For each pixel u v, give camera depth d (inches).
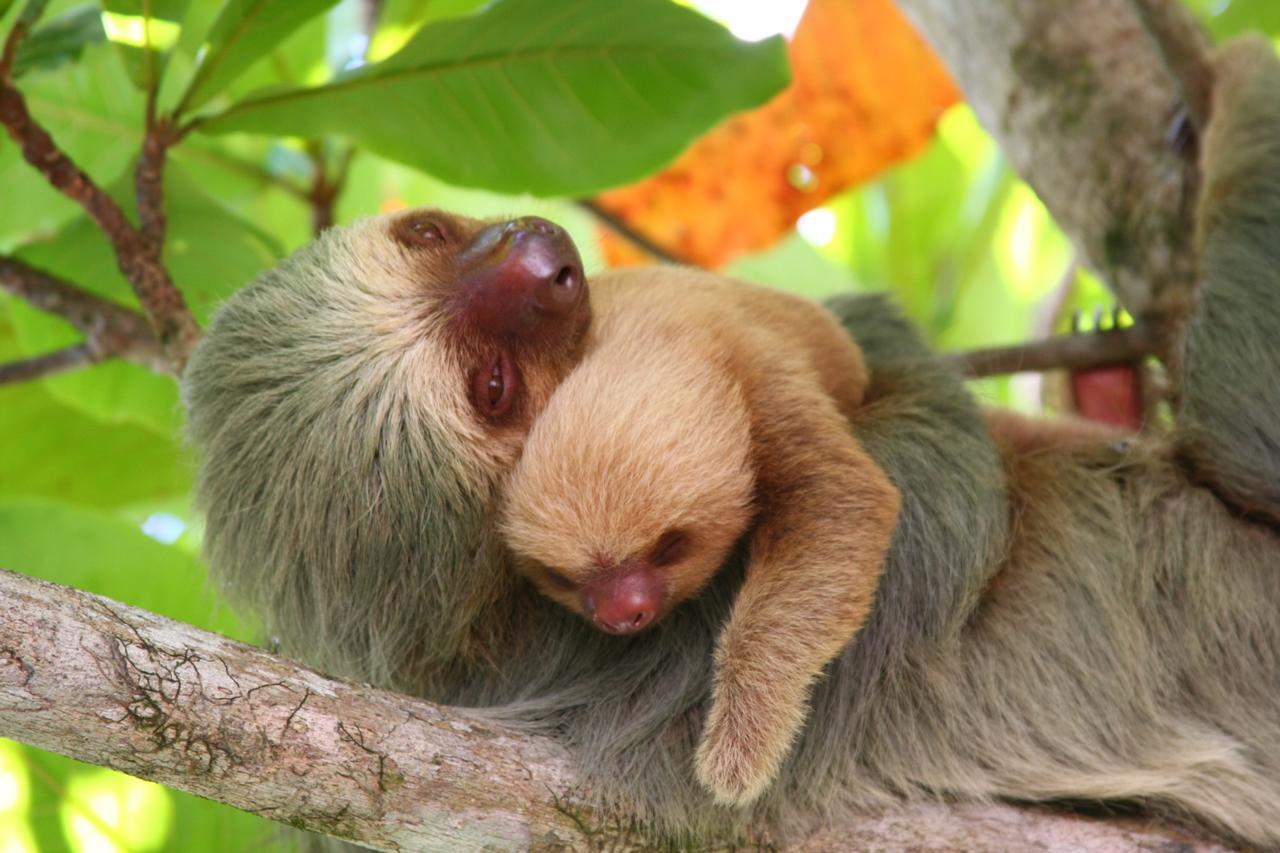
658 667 231.3
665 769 215.5
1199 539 244.7
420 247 233.6
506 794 196.7
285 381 224.4
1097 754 230.7
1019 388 441.7
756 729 195.3
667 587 205.2
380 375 218.4
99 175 332.8
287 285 233.8
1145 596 241.8
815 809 220.8
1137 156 294.0
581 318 223.0
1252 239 258.8
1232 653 239.0
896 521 220.5
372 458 216.7
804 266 457.7
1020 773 228.7
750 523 215.5
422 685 223.9
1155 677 236.8
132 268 260.5
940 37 337.1
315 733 179.0
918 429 242.4
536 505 205.3
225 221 309.6
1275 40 380.2
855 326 275.6
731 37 279.1
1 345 374.3
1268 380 248.1
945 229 465.1
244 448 225.5
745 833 213.6
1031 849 218.4
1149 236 290.2
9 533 294.2
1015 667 233.5
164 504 390.0
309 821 179.9
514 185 295.3
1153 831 225.3
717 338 222.2
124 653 168.1
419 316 220.8
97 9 285.7
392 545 215.3
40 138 251.9
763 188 417.4
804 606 200.8
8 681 160.7
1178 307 285.7
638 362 213.9
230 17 260.4
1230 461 249.0
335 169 356.5
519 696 228.7
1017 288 508.7
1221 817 228.2
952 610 230.8
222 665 175.2
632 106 287.1
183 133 267.7
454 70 279.3
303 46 343.6
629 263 450.9
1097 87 301.9
